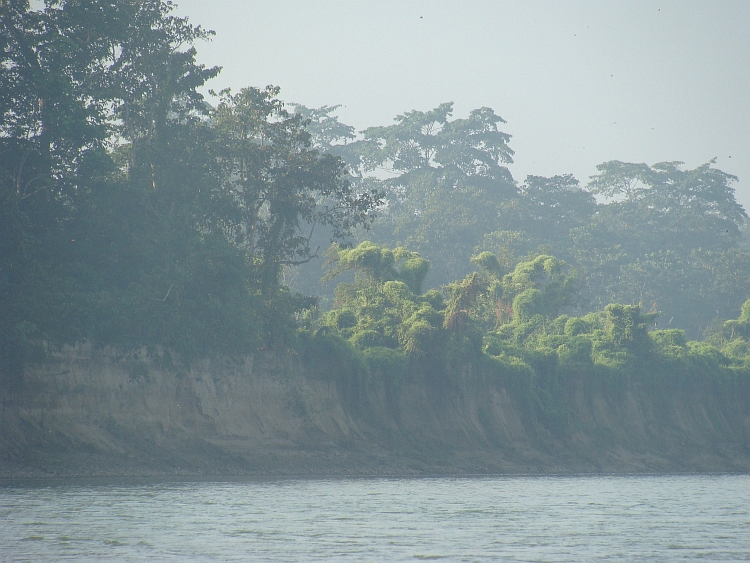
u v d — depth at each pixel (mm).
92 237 197500
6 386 169750
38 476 161625
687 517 119938
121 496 127812
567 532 100188
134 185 197000
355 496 141125
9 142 182750
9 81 177875
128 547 83312
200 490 144375
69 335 177750
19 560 76312
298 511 114875
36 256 182625
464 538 93125
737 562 81125
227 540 88312
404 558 79562
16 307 170750
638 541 93875
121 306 185750
